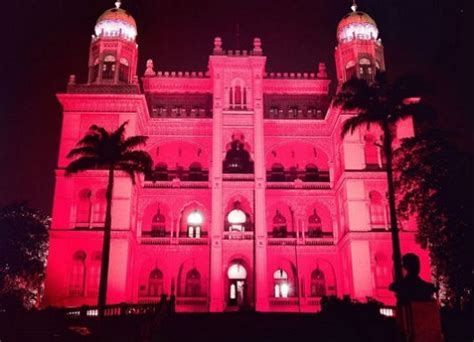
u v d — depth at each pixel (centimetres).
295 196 7038
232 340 3450
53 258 5975
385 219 6334
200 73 7712
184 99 7588
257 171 6806
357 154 6512
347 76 7119
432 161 4559
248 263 6506
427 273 5969
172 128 7262
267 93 7688
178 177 7269
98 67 6900
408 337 1312
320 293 6750
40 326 3606
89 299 5853
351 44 7194
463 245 4322
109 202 4653
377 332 3456
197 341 3431
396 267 3941
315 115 7562
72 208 6197
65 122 6525
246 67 7312
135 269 6556
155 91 7612
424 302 1303
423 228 4700
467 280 4319
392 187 4247
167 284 6550
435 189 4538
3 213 6372
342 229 6600
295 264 6738
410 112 4441
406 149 4769
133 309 4200
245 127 7038
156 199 6906
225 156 6938
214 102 7088
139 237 6688
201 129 7275
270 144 7294
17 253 6147
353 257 6088
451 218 4406
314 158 7500
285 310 6350
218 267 6334
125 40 7169
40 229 6538
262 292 6228
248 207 6925
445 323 3669
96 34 7219
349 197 6334
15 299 4981
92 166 4772
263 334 3556
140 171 4844
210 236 6631
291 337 3503
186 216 7019
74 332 3547
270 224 7100
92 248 6041
